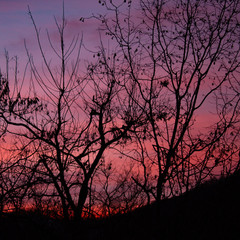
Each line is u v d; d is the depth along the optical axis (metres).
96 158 13.40
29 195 12.22
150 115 13.83
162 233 12.66
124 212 13.21
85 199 12.84
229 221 13.38
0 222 11.87
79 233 12.37
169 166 12.95
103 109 14.16
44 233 12.05
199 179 12.83
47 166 13.05
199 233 12.93
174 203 13.09
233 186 12.85
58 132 13.43
